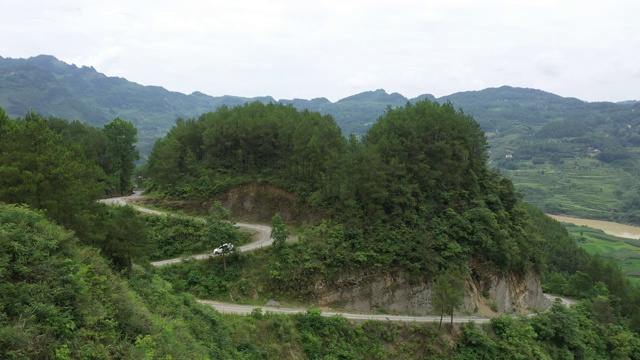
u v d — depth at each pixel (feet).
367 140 208.23
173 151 234.58
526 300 213.05
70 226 108.06
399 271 170.81
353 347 141.08
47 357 54.49
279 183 217.36
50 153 112.98
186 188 226.99
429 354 148.46
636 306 234.38
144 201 228.22
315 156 201.57
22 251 65.87
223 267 164.96
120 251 114.21
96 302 69.00
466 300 175.94
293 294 159.74
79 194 117.08
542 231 363.15
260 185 222.28
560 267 334.44
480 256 186.80
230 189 223.10
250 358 115.34
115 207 170.81
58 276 66.18
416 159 190.19
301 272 163.32
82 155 191.21
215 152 244.63
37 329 55.72
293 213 205.46
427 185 189.78
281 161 228.22
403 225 178.09
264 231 196.85
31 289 60.75
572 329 177.88
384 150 189.98
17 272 62.85
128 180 289.94
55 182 108.99
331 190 196.75
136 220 124.88
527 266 211.20
